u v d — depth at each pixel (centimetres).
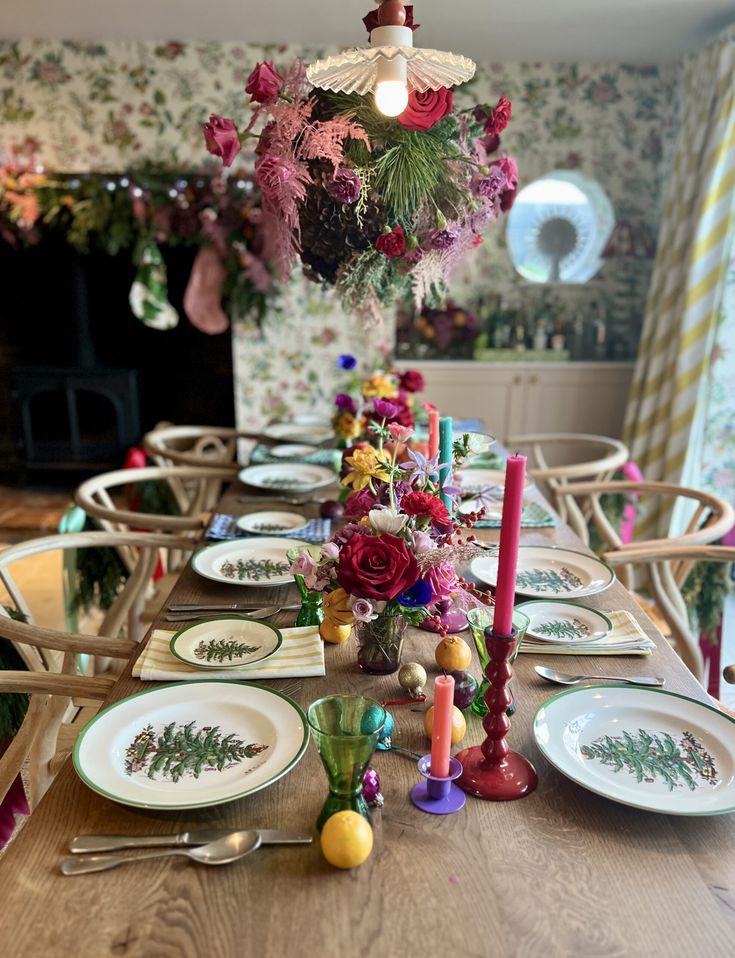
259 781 87
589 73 407
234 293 395
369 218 147
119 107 393
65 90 391
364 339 417
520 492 84
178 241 396
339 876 77
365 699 84
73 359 445
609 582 148
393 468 118
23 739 129
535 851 80
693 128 353
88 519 216
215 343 453
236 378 426
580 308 446
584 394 416
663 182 421
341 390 424
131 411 439
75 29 363
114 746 94
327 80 130
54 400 461
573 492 227
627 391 415
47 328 455
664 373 366
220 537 179
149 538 180
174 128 395
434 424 131
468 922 71
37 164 399
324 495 214
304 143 140
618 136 417
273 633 124
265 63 142
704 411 343
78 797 88
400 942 69
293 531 178
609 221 430
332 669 116
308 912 72
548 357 420
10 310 452
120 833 82
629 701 104
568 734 98
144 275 397
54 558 368
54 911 72
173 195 383
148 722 99
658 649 124
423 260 155
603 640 124
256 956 68
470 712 107
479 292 443
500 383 414
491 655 88
